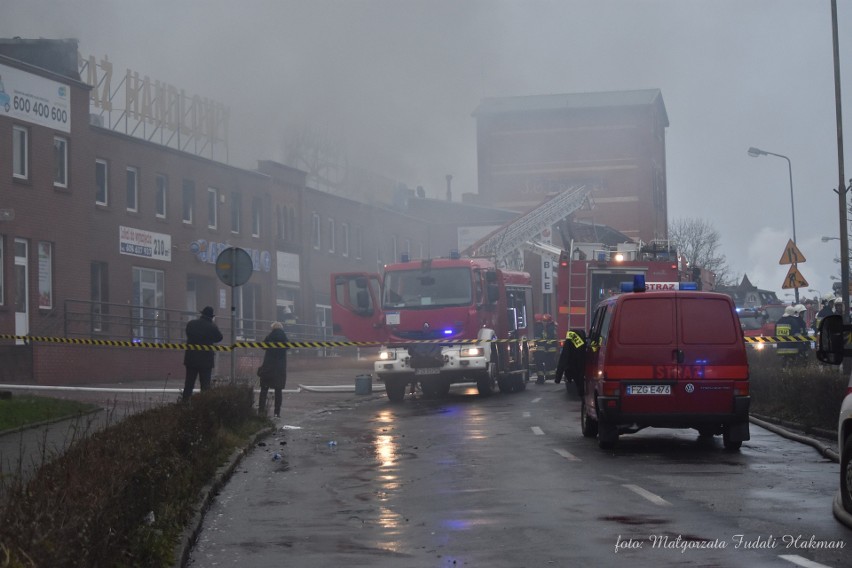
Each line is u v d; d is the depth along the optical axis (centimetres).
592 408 1659
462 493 1158
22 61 3619
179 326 4247
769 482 1215
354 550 873
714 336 1554
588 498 1104
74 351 3192
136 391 2764
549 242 4981
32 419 1755
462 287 2764
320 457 1539
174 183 4284
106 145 3872
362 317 2780
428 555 845
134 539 755
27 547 538
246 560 846
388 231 6556
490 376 2820
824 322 970
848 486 957
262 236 4966
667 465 1384
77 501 651
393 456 1525
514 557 825
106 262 3838
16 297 3350
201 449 1271
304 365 4441
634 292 1612
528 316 3384
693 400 1545
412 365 2747
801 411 1923
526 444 1648
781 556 809
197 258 4394
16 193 3362
